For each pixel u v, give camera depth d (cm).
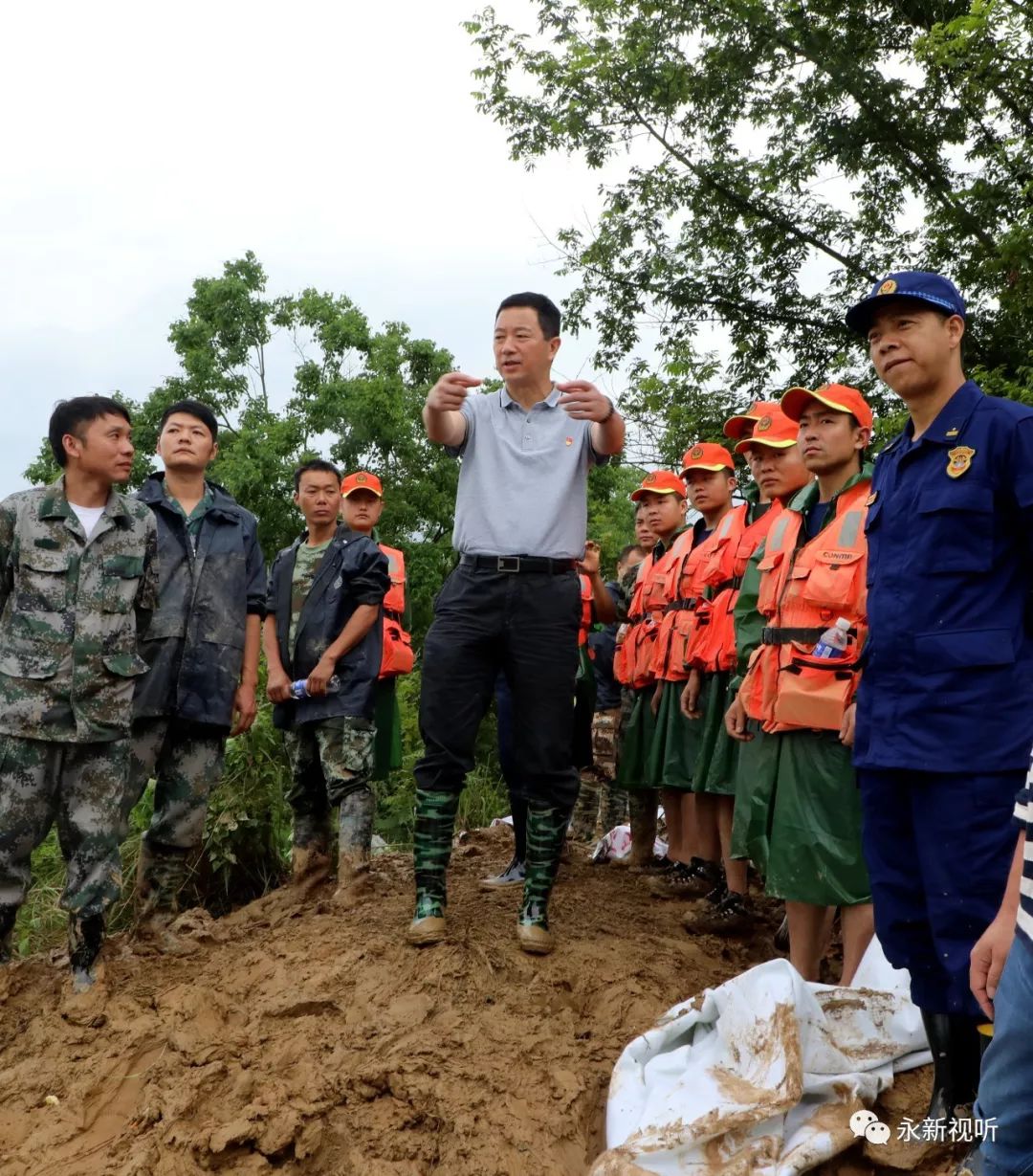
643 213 1622
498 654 411
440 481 2031
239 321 2112
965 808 266
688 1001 333
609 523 2422
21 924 631
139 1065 353
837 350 1602
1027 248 1136
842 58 1466
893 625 281
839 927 511
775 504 497
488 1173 288
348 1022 361
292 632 550
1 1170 314
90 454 410
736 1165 268
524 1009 362
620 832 662
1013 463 269
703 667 521
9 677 396
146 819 688
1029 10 1080
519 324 414
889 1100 303
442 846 410
